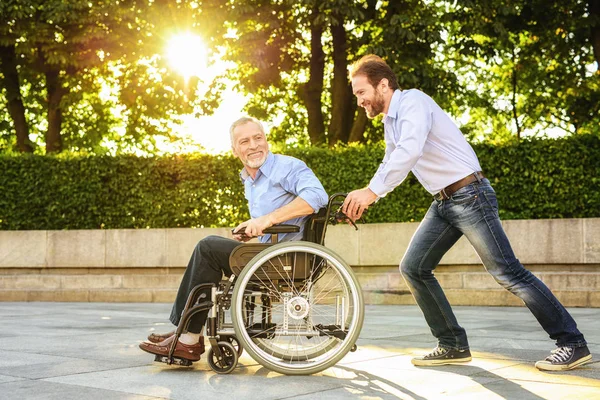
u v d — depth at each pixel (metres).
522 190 10.77
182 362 3.96
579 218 9.93
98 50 16.77
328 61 19.48
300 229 3.93
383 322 7.23
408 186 11.04
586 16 16.77
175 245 11.41
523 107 24.33
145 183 12.13
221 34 16.64
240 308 3.75
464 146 4.04
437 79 15.32
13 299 11.83
